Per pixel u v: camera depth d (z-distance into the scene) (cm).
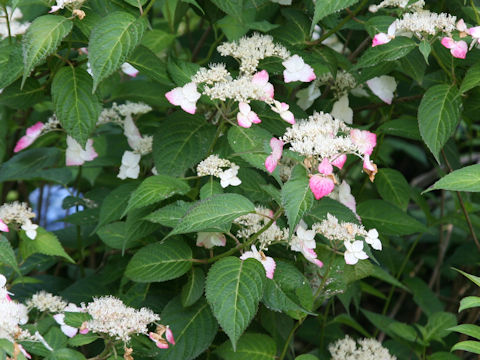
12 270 146
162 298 140
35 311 141
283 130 138
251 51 136
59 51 143
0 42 151
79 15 131
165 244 133
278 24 148
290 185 122
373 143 124
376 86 148
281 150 125
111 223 142
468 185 123
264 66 138
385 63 142
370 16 149
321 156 123
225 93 130
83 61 138
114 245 141
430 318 149
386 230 145
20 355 118
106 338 126
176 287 142
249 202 127
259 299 126
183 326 133
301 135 125
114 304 126
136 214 135
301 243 132
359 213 146
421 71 142
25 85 140
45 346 125
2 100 141
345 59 148
